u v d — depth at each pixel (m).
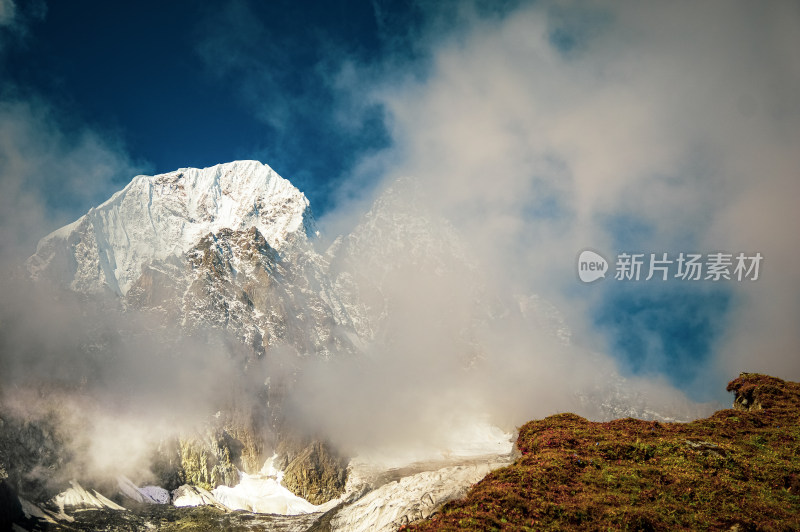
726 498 30.91
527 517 30.28
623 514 29.53
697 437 38.44
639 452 36.59
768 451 36.09
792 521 28.36
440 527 29.50
